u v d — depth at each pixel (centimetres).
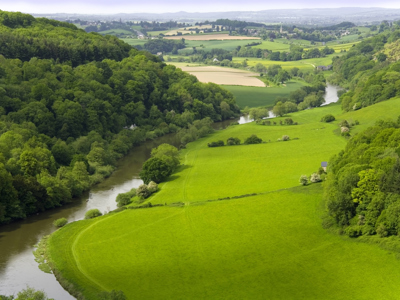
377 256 9288
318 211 11669
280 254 9956
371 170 10669
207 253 10281
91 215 12988
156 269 9744
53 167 15900
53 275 10025
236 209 12481
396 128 14250
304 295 8469
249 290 8775
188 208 12850
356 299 8162
